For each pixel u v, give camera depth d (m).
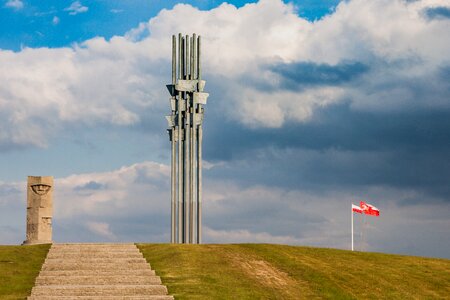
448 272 46.84
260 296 39.28
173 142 63.38
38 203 61.62
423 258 51.19
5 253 47.75
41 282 41.41
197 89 64.19
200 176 63.12
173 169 63.09
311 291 40.88
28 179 62.09
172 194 62.84
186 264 45.53
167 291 39.75
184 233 62.94
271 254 49.06
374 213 58.03
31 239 61.31
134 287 39.72
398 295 40.91
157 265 45.53
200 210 62.84
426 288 42.72
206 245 51.72
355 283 42.88
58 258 46.97
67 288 39.53
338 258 49.34
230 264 45.91
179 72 64.56
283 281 42.59
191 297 38.50
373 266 47.50
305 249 51.72
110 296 38.72
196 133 63.62
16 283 41.28
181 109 63.72
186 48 64.81
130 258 46.78
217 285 40.97
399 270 46.72
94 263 45.09
